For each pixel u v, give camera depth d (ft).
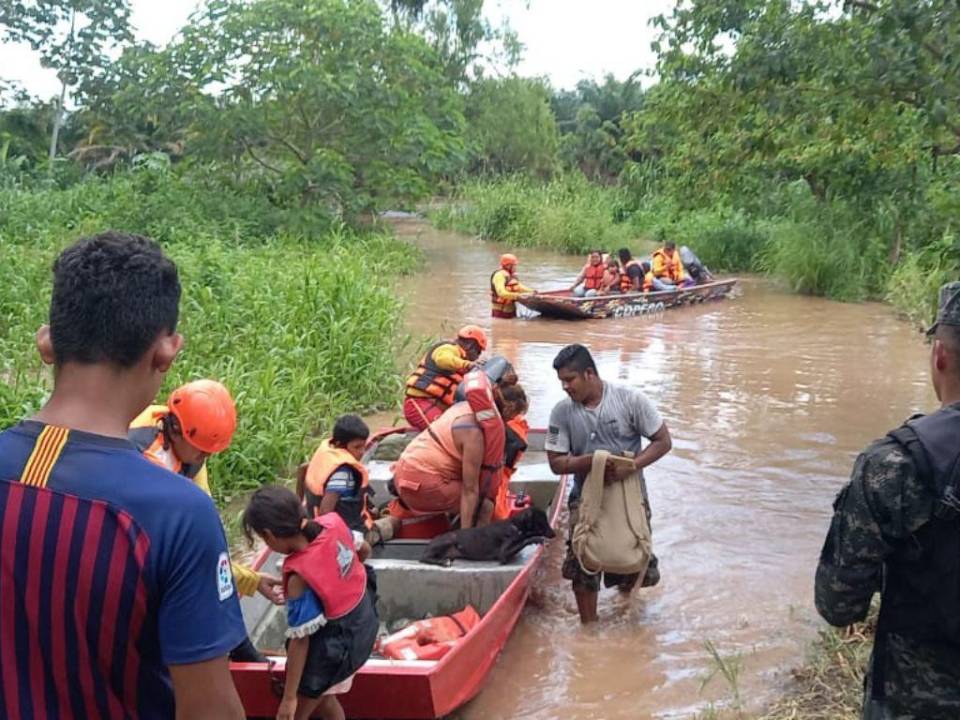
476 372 20.27
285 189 71.51
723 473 27.68
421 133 76.43
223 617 6.00
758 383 38.55
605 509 18.25
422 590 18.37
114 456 5.96
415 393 25.98
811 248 64.28
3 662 5.82
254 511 13.10
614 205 99.50
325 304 35.96
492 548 18.83
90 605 5.72
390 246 73.36
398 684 14.23
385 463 24.98
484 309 55.36
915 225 62.64
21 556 5.74
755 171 69.36
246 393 27.55
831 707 15.52
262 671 14.17
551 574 21.54
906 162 32.58
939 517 8.32
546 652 18.07
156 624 5.91
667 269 59.36
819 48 26.30
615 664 17.61
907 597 8.65
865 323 53.21
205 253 42.80
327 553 13.30
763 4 27.37
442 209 112.37
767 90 27.40
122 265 6.18
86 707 5.88
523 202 99.04
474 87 140.67
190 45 73.15
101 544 5.73
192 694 5.94
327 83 69.87
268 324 33.99
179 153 91.15
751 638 18.51
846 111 27.37
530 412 33.60
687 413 33.91
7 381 29.37
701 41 28.96
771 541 23.03
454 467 19.97
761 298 62.64
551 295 54.19
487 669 16.44
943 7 22.98
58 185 76.59
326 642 13.35
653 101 52.80
